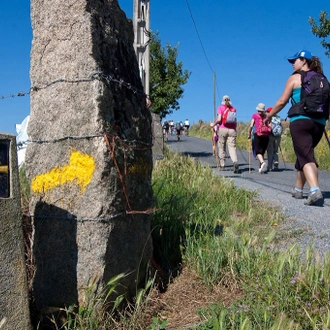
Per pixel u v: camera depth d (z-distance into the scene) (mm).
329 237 5441
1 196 2875
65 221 3562
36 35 3867
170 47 22672
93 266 3455
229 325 3314
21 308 2941
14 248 2912
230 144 12820
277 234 5570
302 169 7512
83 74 3584
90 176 3498
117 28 3986
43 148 3756
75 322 3295
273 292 3586
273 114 7320
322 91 6844
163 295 4082
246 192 8000
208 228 5184
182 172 9023
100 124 3508
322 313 3324
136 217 3896
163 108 22859
